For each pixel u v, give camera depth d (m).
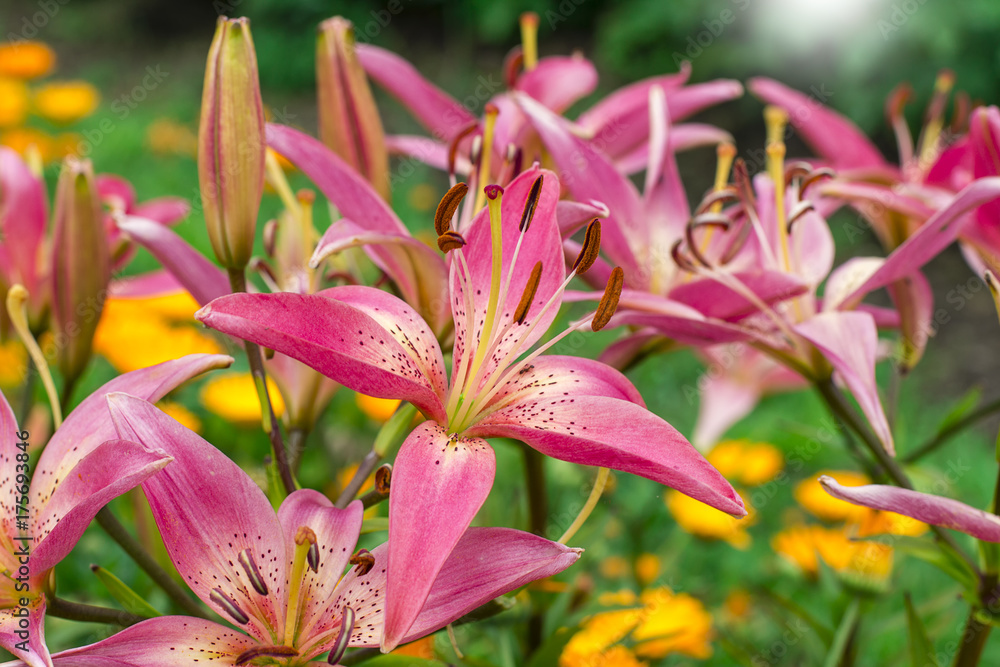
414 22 2.70
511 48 2.63
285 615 0.47
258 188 0.52
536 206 0.51
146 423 0.47
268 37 2.60
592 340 1.22
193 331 0.82
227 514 0.47
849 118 2.01
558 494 0.76
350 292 0.49
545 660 0.59
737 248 0.61
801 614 0.67
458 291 0.51
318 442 0.74
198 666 0.46
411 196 1.72
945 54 1.89
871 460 0.64
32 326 0.63
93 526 0.73
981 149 0.57
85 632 0.65
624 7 2.40
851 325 0.56
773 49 2.13
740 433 1.19
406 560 0.44
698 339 0.56
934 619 0.75
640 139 0.66
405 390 0.47
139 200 1.76
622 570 0.79
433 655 0.57
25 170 0.63
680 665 0.75
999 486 0.53
